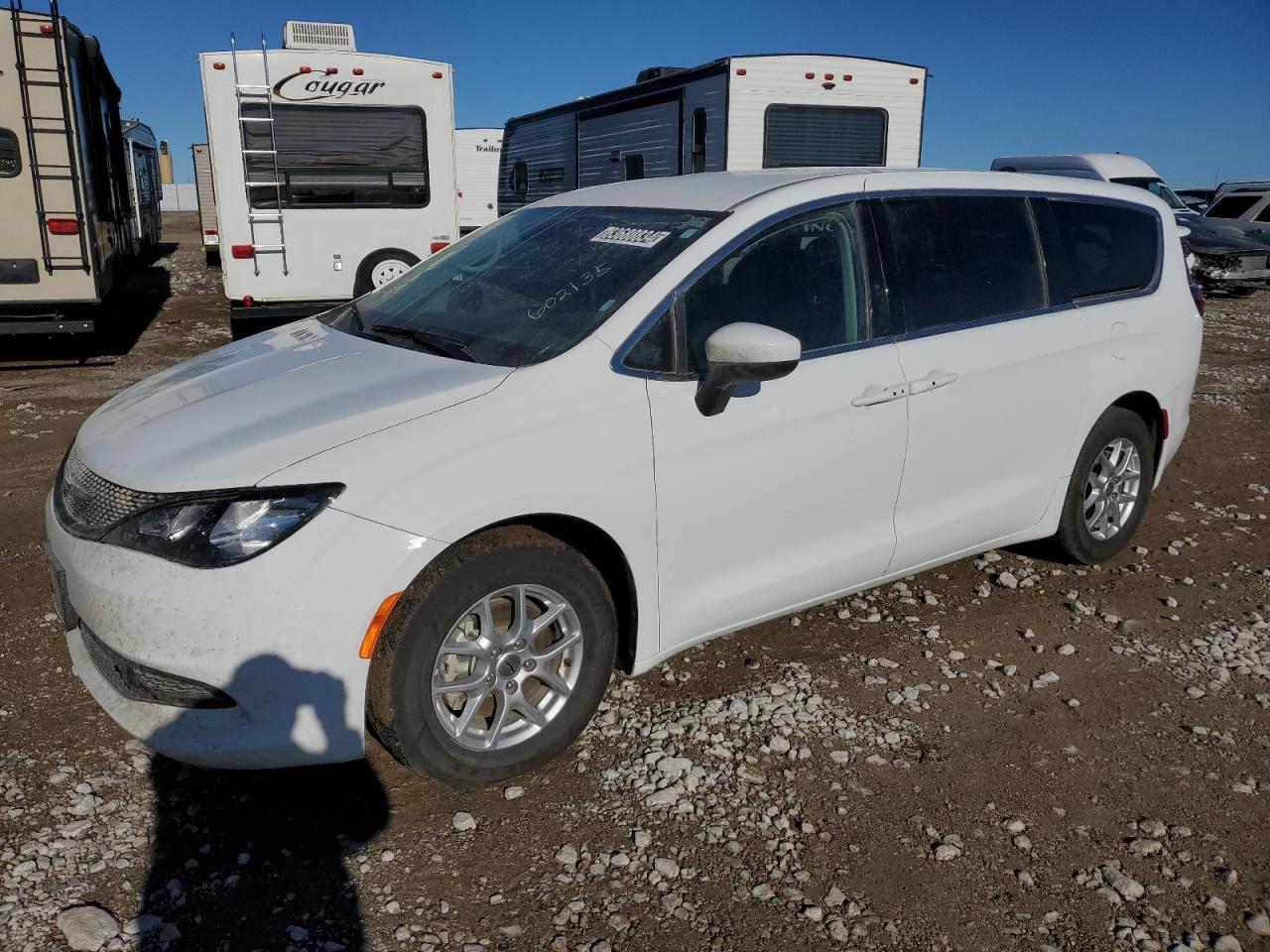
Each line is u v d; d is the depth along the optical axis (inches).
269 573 102.4
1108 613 171.6
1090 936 100.7
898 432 144.6
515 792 120.3
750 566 136.2
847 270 142.8
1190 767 128.7
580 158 611.8
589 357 121.2
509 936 98.3
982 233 159.2
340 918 99.8
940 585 181.6
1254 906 104.9
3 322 366.0
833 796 120.8
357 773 123.3
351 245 424.8
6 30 344.2
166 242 1179.3
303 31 428.8
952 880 107.8
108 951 94.5
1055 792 122.9
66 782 118.8
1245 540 209.8
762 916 102.0
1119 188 185.0
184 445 112.6
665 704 139.6
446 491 108.3
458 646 114.8
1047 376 162.4
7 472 238.8
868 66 451.2
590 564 122.0
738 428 128.8
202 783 119.8
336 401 117.4
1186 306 189.3
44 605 164.4
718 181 151.6
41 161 356.8
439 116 425.7
